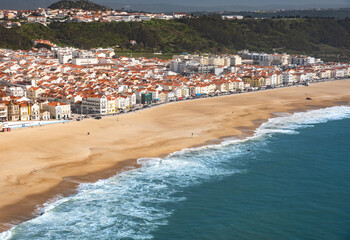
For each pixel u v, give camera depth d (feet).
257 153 534.78
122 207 376.68
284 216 360.69
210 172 465.06
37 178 428.97
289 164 492.95
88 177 440.86
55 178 431.84
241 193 408.87
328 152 540.11
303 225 345.10
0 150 508.53
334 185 428.56
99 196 397.60
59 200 385.29
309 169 476.13
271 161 503.61
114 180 436.76
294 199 394.93
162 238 326.65
